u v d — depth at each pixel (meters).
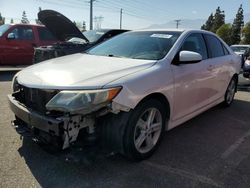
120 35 4.93
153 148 3.66
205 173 3.32
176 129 4.72
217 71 5.05
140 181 3.10
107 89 2.96
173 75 3.77
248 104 6.52
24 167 3.28
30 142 3.89
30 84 3.23
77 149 3.07
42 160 3.44
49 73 3.37
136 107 3.26
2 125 4.49
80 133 3.05
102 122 3.14
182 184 3.08
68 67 3.55
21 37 10.27
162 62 3.73
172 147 3.98
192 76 4.17
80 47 8.64
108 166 3.37
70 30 9.20
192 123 5.05
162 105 3.67
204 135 4.49
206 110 5.27
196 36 4.70
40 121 3.01
